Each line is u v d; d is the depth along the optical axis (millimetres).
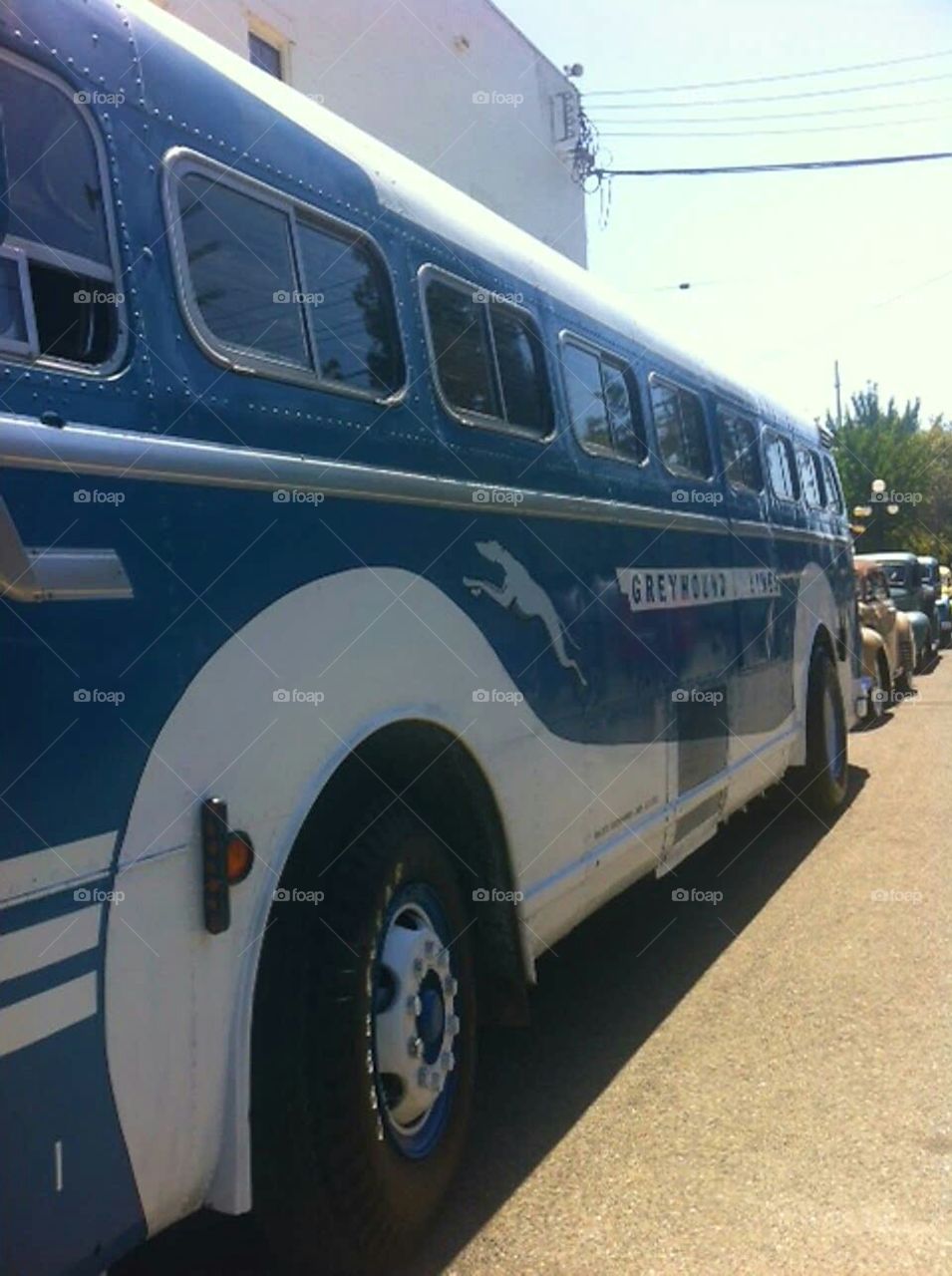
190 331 2627
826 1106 3945
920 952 5395
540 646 4152
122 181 2508
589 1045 4559
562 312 4746
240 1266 3117
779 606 7508
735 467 6957
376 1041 3121
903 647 15922
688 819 5801
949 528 48062
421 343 3584
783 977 5191
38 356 2236
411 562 3357
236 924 2588
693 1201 3387
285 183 3049
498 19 14117
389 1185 3051
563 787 4312
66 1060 2174
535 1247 3189
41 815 2125
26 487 2125
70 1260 2188
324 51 10961
